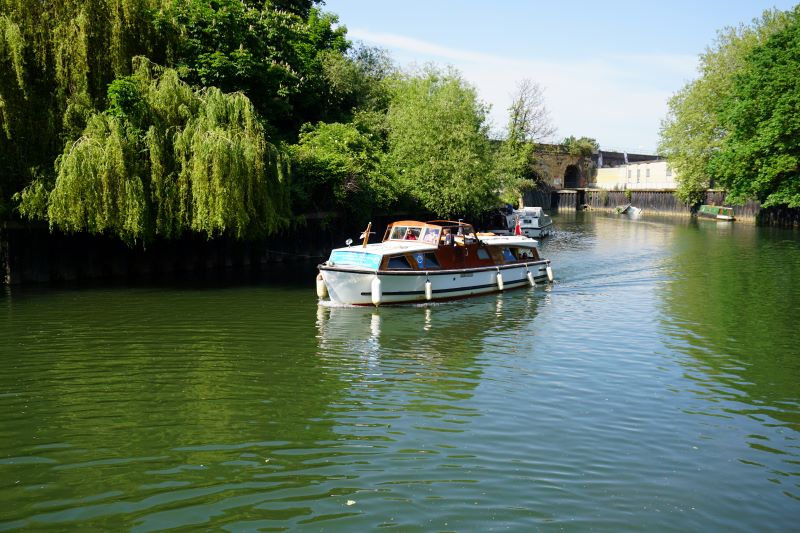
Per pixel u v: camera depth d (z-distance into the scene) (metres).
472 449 9.75
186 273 26.36
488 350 15.51
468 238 23.59
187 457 9.40
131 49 23.97
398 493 8.35
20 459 9.30
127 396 11.97
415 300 21.38
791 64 45.06
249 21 30.75
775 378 13.41
